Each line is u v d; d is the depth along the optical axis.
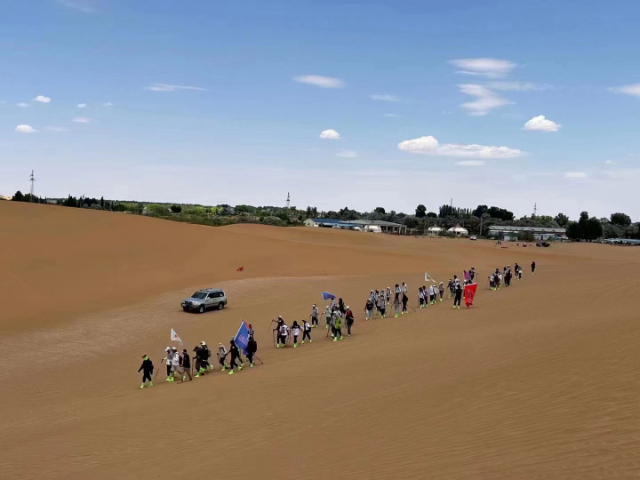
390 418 12.98
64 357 28.09
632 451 8.42
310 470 10.27
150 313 39.62
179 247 68.06
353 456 10.70
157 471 11.64
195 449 12.95
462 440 10.50
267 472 10.57
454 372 16.95
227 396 18.27
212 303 41.56
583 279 49.16
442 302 41.25
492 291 45.12
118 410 18.09
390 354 21.94
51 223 68.25
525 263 89.50
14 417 18.88
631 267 66.75
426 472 9.10
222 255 68.38
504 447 9.68
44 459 13.35
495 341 21.75
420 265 80.50
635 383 12.31
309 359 24.08
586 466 8.18
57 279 47.00
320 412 14.70
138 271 54.38
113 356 28.50
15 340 31.14
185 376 24.16
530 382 14.07
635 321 21.39
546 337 20.84
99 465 12.50
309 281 58.09
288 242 86.56
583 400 11.71
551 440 9.59
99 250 59.41
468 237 185.75
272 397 17.25
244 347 24.30
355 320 35.50
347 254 83.94
